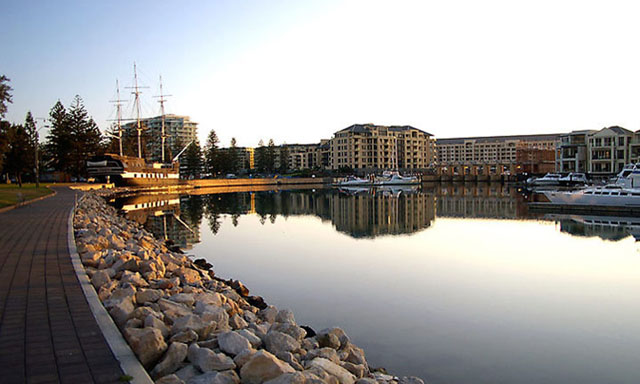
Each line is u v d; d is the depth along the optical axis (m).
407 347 12.09
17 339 6.62
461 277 20.05
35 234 18.41
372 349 11.95
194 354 7.15
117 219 35.50
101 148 110.50
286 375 6.38
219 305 10.73
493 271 21.23
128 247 16.83
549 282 19.20
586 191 52.91
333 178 160.88
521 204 61.94
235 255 25.55
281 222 43.22
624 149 107.19
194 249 27.75
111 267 12.70
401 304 16.00
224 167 159.75
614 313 15.09
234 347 7.57
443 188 114.25
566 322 14.17
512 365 11.03
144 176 95.62
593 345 12.34
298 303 16.08
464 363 11.12
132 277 10.99
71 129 100.62
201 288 13.34
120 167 87.31
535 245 28.98
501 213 50.41
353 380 7.89
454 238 32.25
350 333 13.10
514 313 15.05
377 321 14.17
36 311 7.95
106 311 8.00
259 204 66.88
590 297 16.97
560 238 32.12
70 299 8.73
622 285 18.69
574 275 20.44
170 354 7.01
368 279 19.67
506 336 12.95
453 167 158.38
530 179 126.62
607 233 34.66
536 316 14.75
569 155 117.69
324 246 28.78
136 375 5.55
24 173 101.12
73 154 100.12
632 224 40.31
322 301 16.33
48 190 60.16
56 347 6.34
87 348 6.32
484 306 15.81
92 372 5.59
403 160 190.38
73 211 29.36
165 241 29.23
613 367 10.96
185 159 147.12
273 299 16.56
